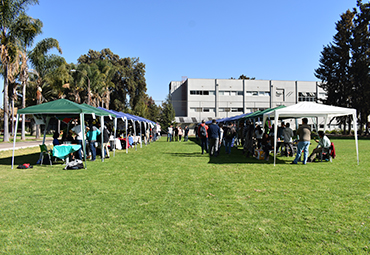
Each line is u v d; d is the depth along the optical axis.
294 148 13.36
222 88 60.28
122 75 57.12
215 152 13.45
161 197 5.79
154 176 8.19
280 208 4.98
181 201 5.48
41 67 29.88
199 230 4.00
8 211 4.89
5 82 25.78
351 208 4.93
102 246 3.51
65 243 3.60
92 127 12.07
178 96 64.75
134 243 3.59
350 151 15.87
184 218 4.50
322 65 46.53
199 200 5.54
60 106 10.42
